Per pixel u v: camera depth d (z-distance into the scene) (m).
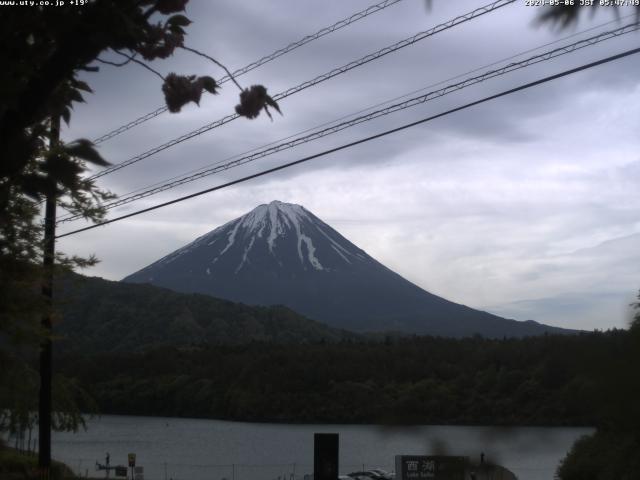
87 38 3.87
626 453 15.92
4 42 3.86
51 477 16.31
